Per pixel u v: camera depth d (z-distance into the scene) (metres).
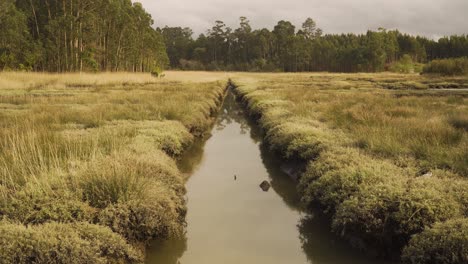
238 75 84.12
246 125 21.39
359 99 21.66
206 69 137.50
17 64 45.38
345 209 6.90
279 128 14.10
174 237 7.17
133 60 66.81
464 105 19.50
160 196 7.22
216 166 12.65
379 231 6.48
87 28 51.19
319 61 130.50
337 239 7.16
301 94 26.33
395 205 6.61
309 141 11.16
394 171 8.02
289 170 11.42
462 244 5.28
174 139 12.44
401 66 103.88
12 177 7.11
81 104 20.12
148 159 8.88
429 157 8.80
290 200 9.52
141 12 68.69
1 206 6.31
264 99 23.95
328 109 17.20
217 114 25.36
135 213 6.56
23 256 5.13
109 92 27.72
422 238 5.73
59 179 6.98
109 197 6.64
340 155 9.30
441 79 47.94
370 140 10.11
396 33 143.38
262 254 6.85
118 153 8.82
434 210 6.28
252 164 12.88
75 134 11.51
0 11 46.91
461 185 7.01
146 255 6.60
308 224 8.10
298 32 151.62
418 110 15.88
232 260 6.64
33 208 6.27
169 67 143.88
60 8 51.06
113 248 5.73
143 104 18.84
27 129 10.62
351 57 116.75
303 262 6.58
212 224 8.08
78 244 5.33
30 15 51.53
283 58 130.62
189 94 25.02
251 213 8.69
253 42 143.12
